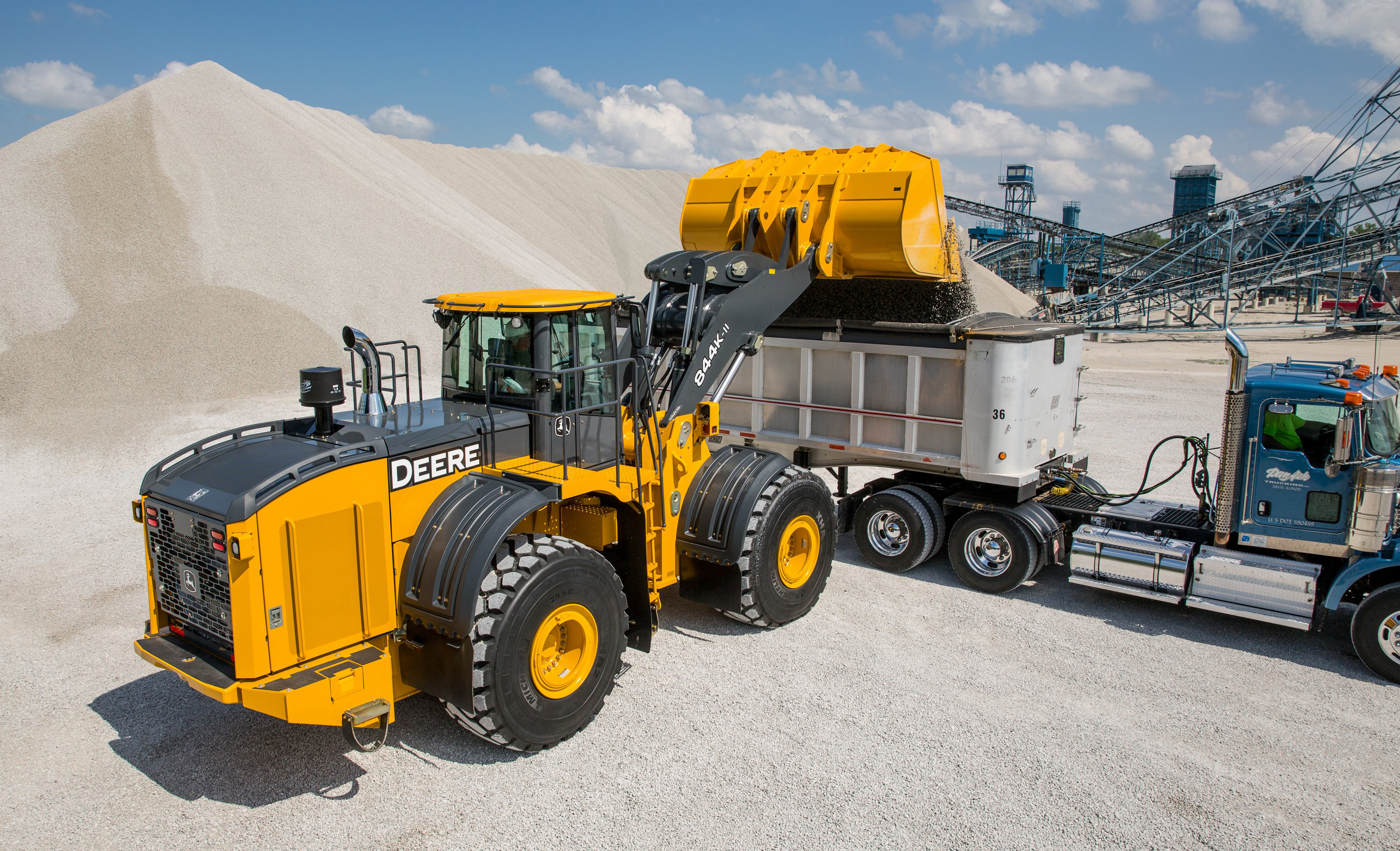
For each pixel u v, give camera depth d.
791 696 6.18
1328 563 6.88
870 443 8.98
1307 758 5.38
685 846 4.57
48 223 19.00
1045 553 7.95
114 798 5.06
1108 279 50.12
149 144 21.77
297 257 20.47
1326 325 38.06
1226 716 5.89
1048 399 8.37
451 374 6.48
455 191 37.22
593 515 6.50
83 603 7.86
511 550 5.30
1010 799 4.96
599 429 6.29
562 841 4.62
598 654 5.64
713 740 5.61
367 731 5.79
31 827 4.79
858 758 5.39
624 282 39.47
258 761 5.44
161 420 14.60
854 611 7.73
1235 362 6.80
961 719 5.86
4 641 7.11
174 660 4.90
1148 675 6.48
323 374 5.29
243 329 17.61
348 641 4.98
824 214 8.18
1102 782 5.14
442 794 5.07
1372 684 6.34
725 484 6.95
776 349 9.48
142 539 9.59
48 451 13.02
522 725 5.19
